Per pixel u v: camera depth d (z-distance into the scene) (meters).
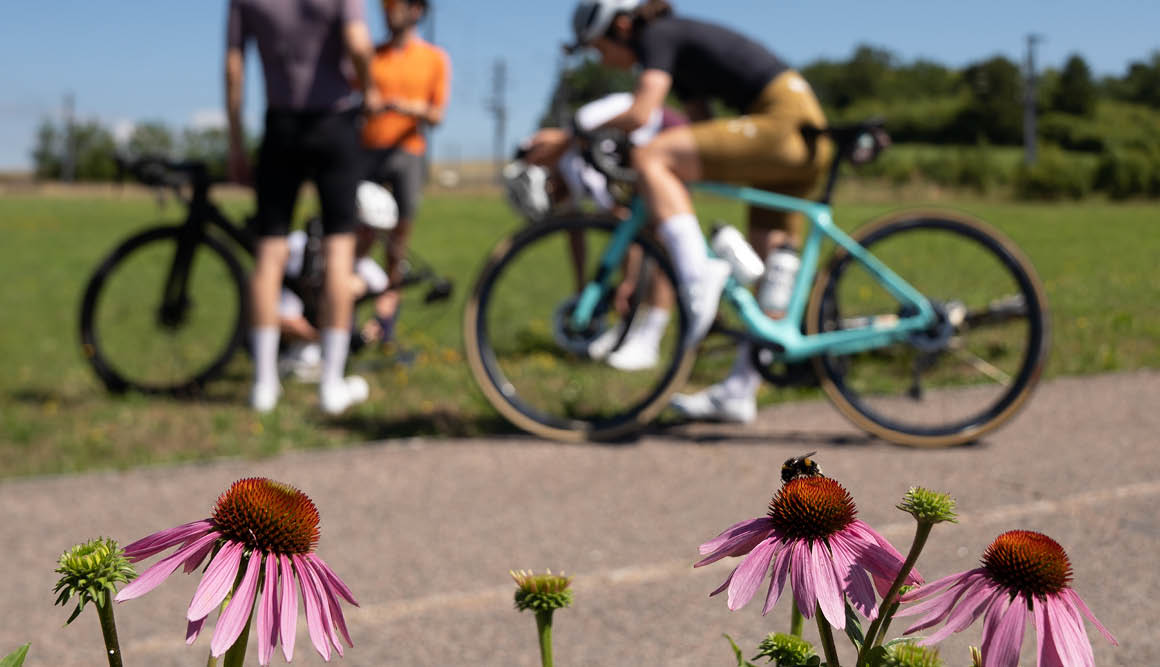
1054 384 4.72
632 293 4.22
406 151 5.28
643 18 4.14
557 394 4.56
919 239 3.95
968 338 4.09
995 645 0.75
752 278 3.77
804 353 3.86
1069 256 11.19
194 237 5.03
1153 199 50.38
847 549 0.81
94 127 97.50
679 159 3.91
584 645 2.05
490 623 2.19
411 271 5.48
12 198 59.56
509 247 4.00
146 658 2.08
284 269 4.91
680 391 4.77
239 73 4.59
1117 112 99.69
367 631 2.17
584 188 5.02
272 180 4.49
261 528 0.73
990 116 96.12
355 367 5.13
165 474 3.57
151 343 5.50
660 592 2.34
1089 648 0.75
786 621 2.14
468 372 5.41
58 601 0.70
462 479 3.45
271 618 0.71
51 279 13.47
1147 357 5.20
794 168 3.92
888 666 0.80
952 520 0.80
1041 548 0.77
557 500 3.16
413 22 5.29
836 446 3.81
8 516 3.11
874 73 115.31
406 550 2.70
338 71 4.45
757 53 3.99
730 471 3.47
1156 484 3.06
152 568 0.72
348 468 3.61
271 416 4.39
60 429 4.27
